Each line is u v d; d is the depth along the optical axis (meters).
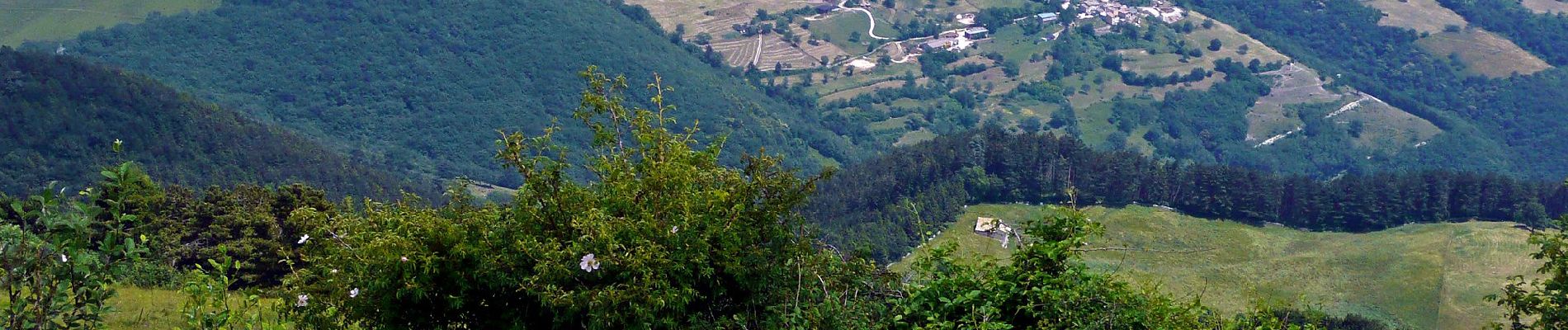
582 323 4.91
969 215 41.34
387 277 4.84
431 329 5.14
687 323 5.22
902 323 5.32
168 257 17.25
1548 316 6.64
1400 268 31.28
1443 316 25.78
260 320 5.92
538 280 4.77
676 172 5.11
